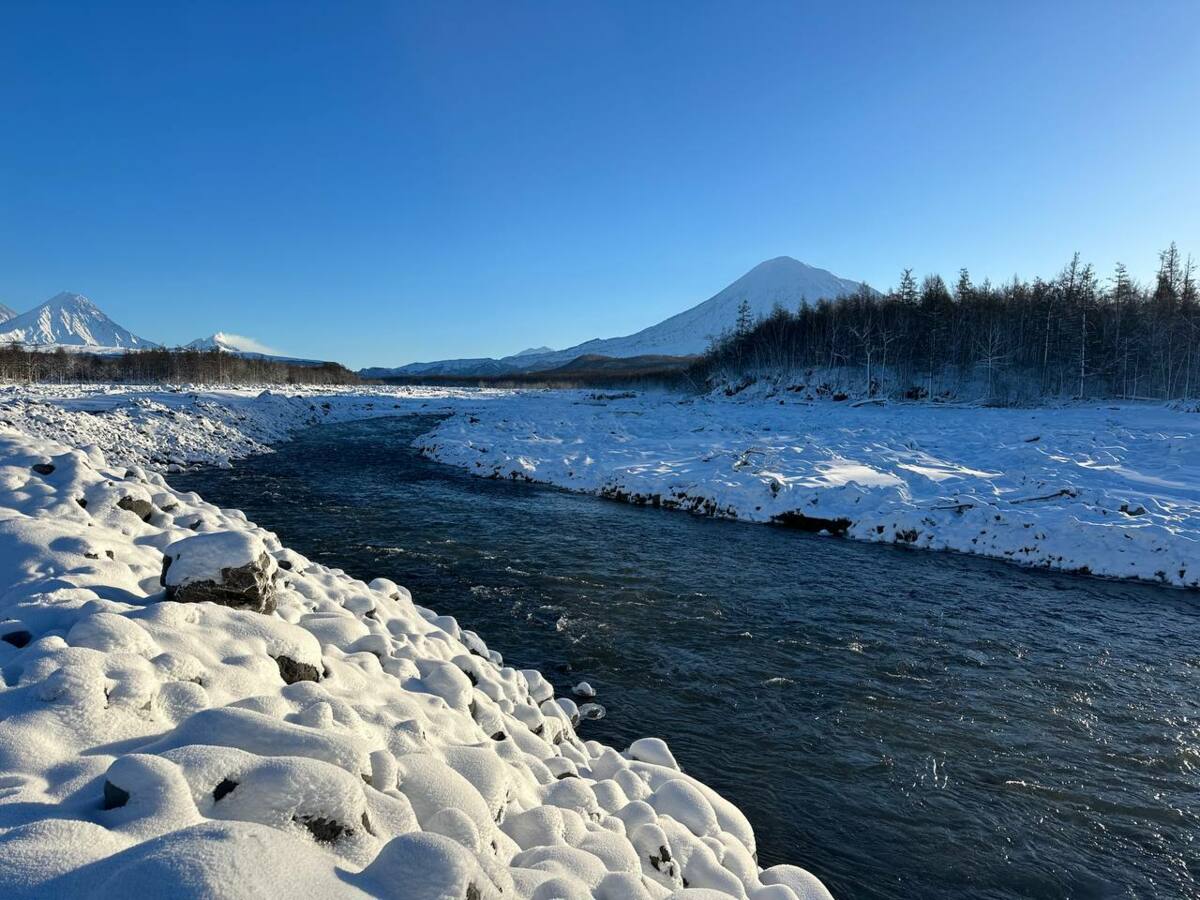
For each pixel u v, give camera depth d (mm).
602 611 10719
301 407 41969
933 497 17078
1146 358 44031
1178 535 13312
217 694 3908
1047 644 9844
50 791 2672
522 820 4020
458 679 5641
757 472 20094
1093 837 5824
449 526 16016
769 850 5582
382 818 2957
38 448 8820
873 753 7012
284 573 7090
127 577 5672
